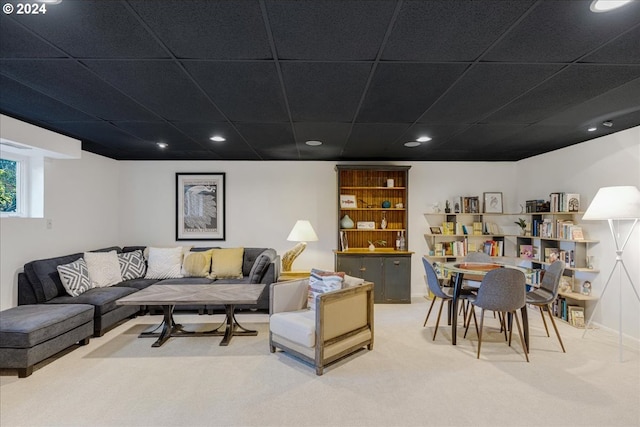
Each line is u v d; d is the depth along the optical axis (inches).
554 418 84.3
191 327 153.0
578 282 161.9
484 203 214.1
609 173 146.5
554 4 56.9
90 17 60.4
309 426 80.9
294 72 84.0
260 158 207.9
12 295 136.8
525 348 118.7
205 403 90.2
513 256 211.6
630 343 133.3
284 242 214.7
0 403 89.9
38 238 150.3
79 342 131.3
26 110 114.4
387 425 81.5
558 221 168.7
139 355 121.4
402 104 107.7
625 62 78.6
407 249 205.6
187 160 213.3
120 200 212.1
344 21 62.1
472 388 98.8
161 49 72.4
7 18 60.3
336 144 167.5
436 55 75.2
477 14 59.9
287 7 57.8
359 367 112.5
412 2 56.5
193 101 105.0
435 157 204.8
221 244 213.5
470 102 106.0
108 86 93.0
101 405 89.0
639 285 133.5
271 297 127.6
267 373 107.9
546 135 148.3
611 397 93.9
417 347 130.2
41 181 152.9
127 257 184.2
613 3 56.2
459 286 134.6
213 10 58.6
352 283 129.1
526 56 75.7
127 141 161.2
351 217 216.7
